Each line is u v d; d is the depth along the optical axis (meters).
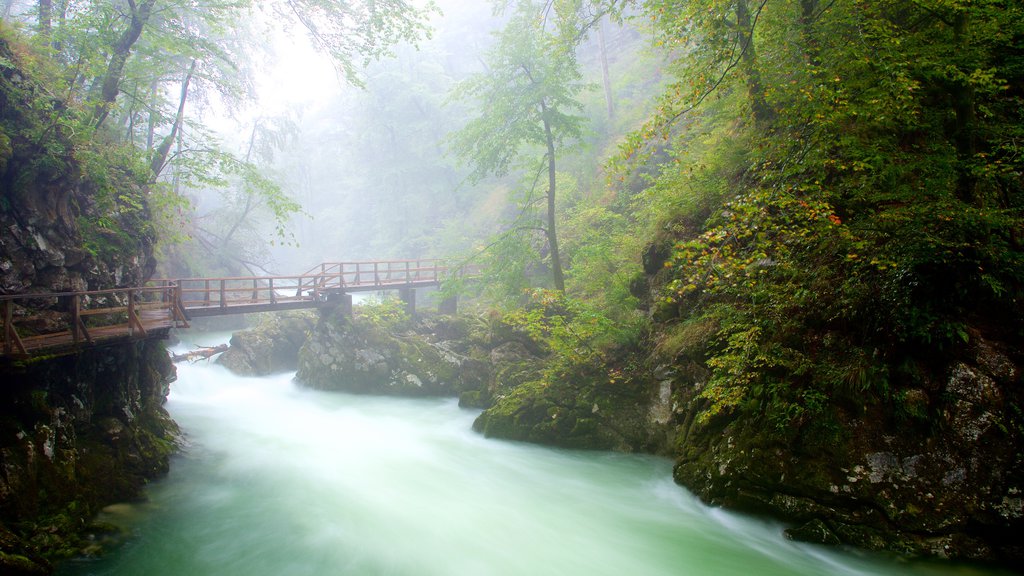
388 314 20.02
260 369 20.86
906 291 6.80
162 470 10.31
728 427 8.42
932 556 6.35
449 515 9.01
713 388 8.51
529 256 17.06
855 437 7.09
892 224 7.19
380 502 9.54
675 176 13.35
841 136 7.95
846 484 6.98
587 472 10.37
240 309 17.16
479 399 15.84
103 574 7.00
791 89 8.75
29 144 9.02
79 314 8.24
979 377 6.48
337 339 18.91
